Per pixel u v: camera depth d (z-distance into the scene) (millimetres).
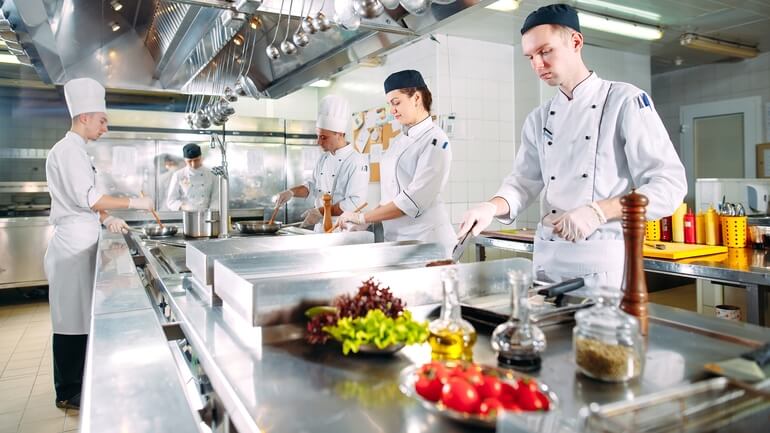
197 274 1449
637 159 1557
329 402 687
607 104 1624
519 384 645
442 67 4578
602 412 500
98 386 720
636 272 933
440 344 825
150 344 906
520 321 826
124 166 5379
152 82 3754
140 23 3234
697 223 3158
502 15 4105
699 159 6258
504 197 1785
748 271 2287
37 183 5762
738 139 5871
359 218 2475
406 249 1571
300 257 1431
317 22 2074
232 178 5801
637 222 926
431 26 2211
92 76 3537
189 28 2674
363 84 5625
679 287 4168
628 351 730
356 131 5699
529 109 4859
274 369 817
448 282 862
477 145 4797
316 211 3477
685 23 4531
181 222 5496
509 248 3775
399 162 2615
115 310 1164
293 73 3238
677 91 6387
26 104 5824
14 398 2971
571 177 1677
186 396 690
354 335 833
